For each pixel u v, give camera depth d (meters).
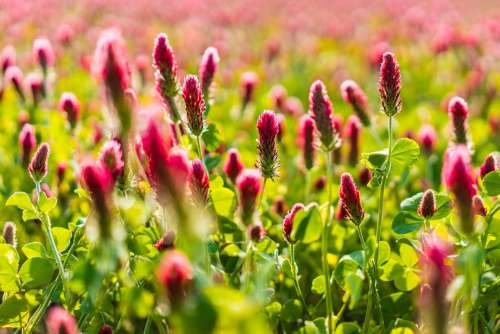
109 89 0.77
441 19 4.45
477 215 0.85
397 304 0.92
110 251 0.75
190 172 0.78
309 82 2.57
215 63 1.00
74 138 1.16
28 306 0.88
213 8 5.34
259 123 0.89
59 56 2.55
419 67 2.89
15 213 1.10
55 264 0.88
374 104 2.05
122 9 4.90
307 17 4.80
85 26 3.51
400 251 0.90
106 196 0.73
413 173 1.26
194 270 0.73
